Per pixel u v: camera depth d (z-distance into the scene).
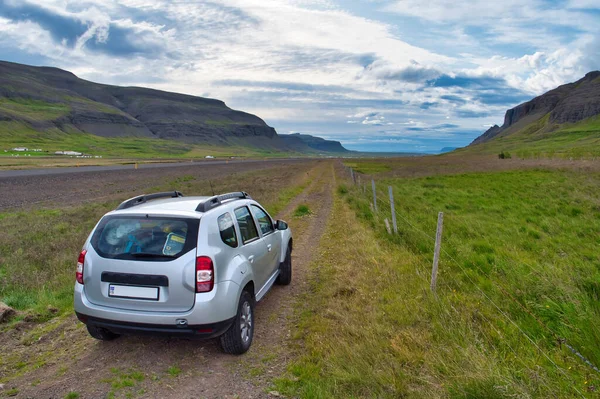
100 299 4.47
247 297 4.94
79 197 25.97
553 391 3.40
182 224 4.50
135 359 4.65
